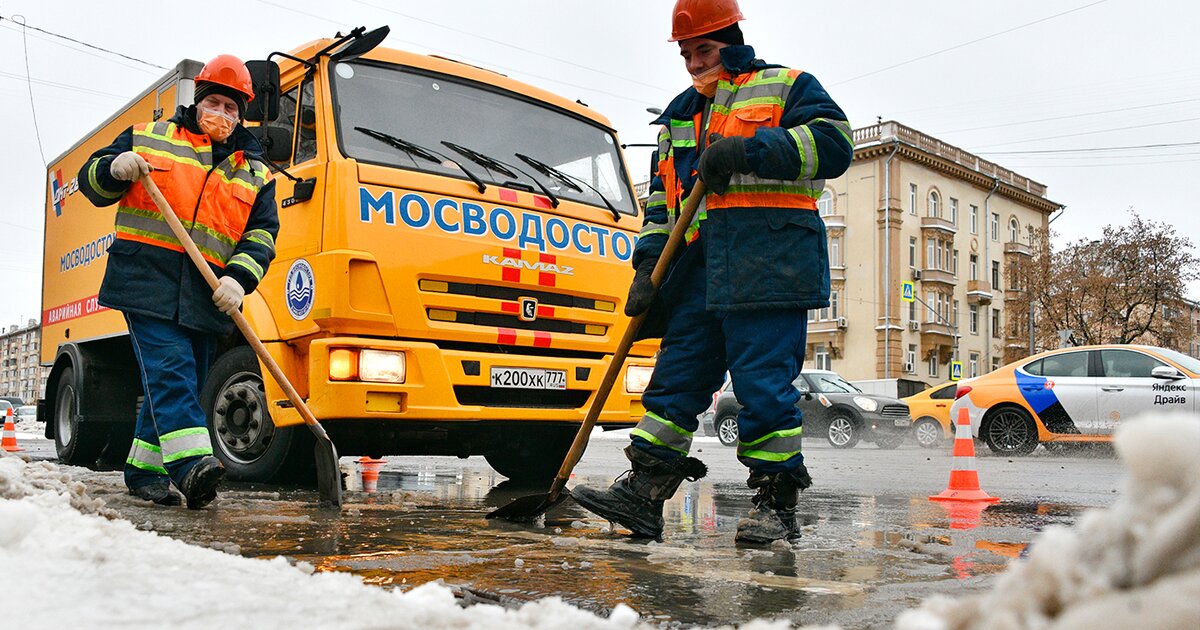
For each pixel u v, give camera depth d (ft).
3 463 12.66
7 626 4.78
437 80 19.34
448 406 17.28
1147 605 2.74
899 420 54.80
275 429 18.37
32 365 384.68
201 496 13.74
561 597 7.70
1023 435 41.22
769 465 11.24
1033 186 172.35
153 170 13.97
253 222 15.07
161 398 13.85
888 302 138.62
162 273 13.99
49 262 27.99
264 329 18.11
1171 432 2.90
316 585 6.16
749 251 11.07
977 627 3.15
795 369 11.44
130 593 5.60
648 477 11.66
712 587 8.18
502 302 18.06
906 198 142.92
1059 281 121.90
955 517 15.05
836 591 8.05
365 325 16.70
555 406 19.03
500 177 18.92
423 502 16.38
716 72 11.73
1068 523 14.25
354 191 16.85
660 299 12.34
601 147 21.31
